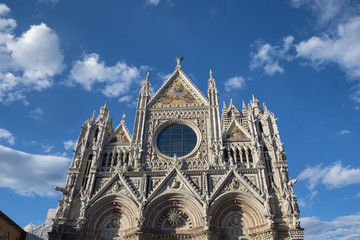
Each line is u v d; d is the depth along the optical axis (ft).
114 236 118.83
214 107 154.20
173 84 170.30
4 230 106.73
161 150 143.64
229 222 119.14
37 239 130.21
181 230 117.91
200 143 141.38
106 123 152.76
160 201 122.72
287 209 114.21
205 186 124.26
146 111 157.69
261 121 147.84
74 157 137.69
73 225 117.50
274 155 132.26
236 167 128.67
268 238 107.76
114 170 135.74
